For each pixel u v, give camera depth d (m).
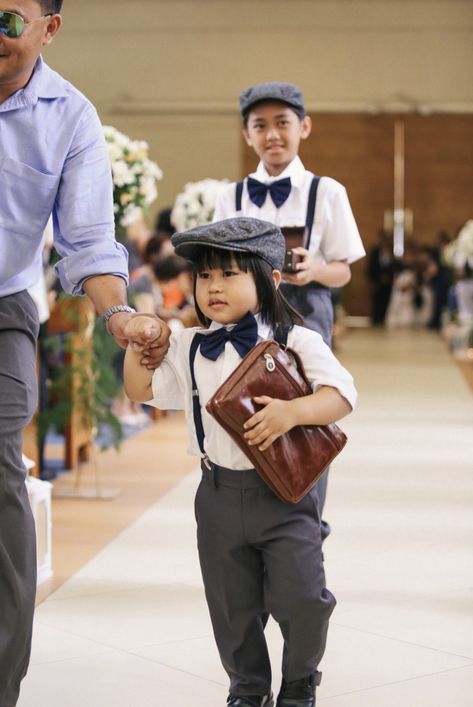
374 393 12.62
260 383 2.98
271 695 3.22
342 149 25.44
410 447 8.88
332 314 4.93
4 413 2.99
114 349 7.23
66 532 5.95
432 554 5.40
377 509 6.52
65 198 3.17
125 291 3.21
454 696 3.49
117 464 8.19
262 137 4.93
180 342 3.15
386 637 4.08
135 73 24.58
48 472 7.55
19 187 3.09
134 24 24.50
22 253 3.13
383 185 25.67
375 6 24.52
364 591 4.71
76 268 3.15
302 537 3.05
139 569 5.14
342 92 24.86
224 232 3.03
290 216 4.91
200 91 24.59
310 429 3.09
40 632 4.17
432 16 24.50
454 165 25.48
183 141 24.77
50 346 7.03
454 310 19.66
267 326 3.16
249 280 3.09
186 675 3.71
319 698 3.46
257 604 3.16
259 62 24.58
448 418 10.59
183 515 6.41
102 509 6.59
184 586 4.84
